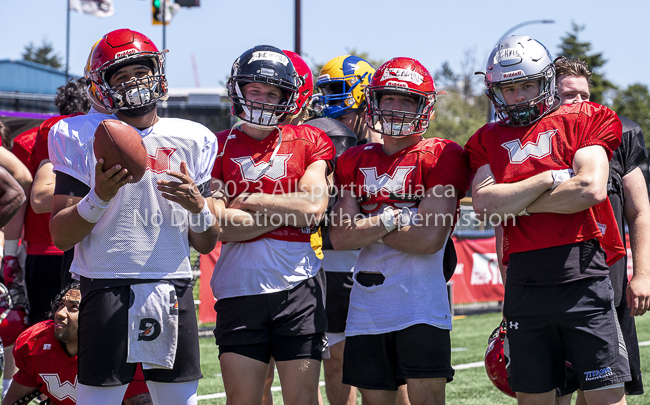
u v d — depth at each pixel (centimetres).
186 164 929
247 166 1153
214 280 1171
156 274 932
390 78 1146
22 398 1242
